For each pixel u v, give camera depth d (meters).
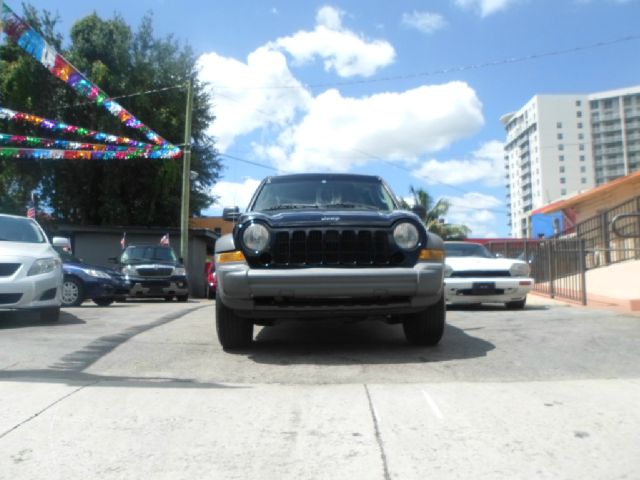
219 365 5.25
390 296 5.24
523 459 3.03
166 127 29.06
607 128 138.12
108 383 4.57
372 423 3.58
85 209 30.56
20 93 26.02
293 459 3.08
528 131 145.62
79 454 3.16
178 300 18.19
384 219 5.36
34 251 8.43
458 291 10.08
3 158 27.80
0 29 6.26
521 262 10.50
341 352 5.83
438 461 3.02
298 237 5.29
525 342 6.21
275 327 7.71
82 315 9.73
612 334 6.64
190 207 32.28
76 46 28.34
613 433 3.37
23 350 5.92
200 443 3.30
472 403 3.94
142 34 29.58
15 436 3.41
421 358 5.48
